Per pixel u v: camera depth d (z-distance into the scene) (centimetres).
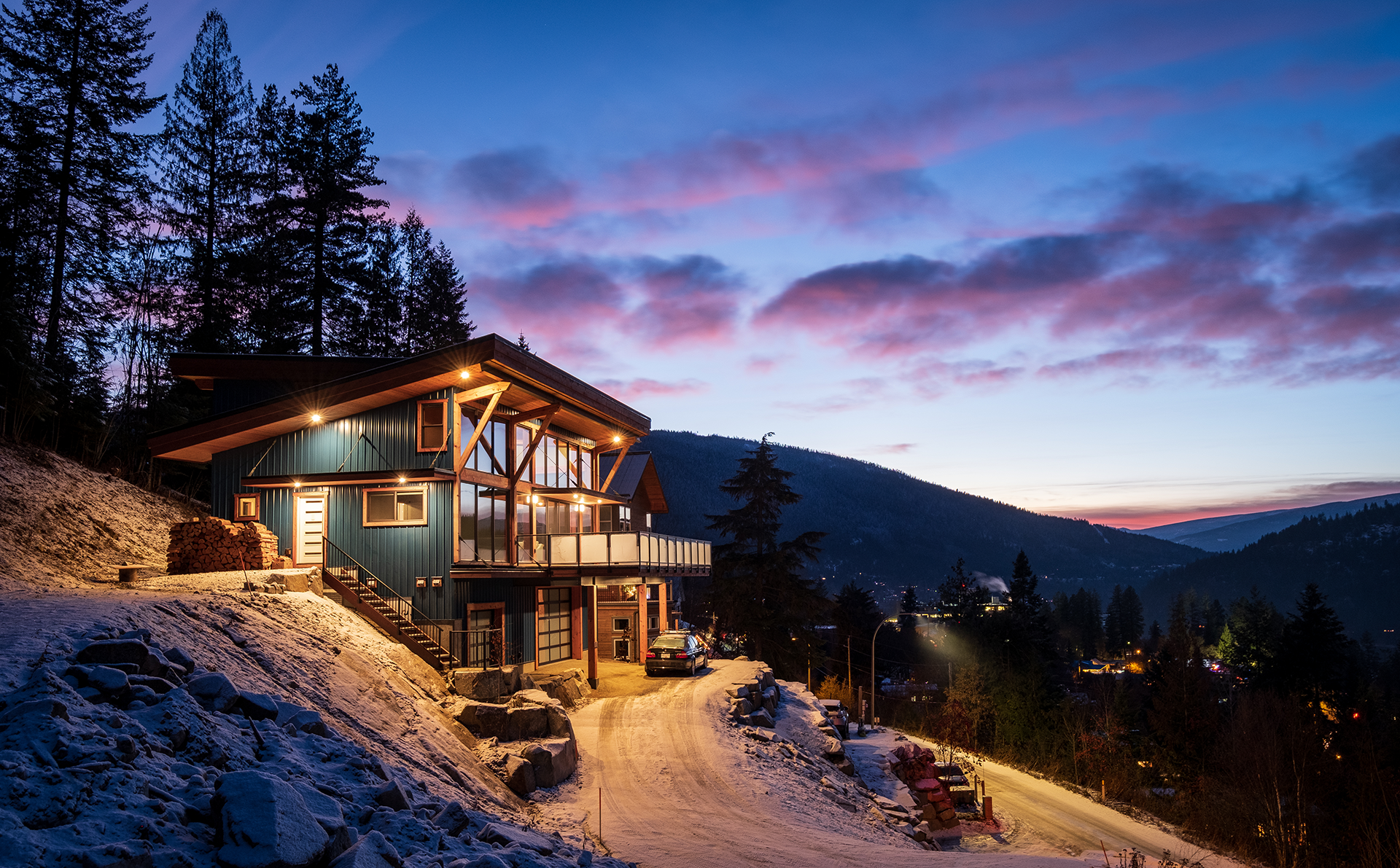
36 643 971
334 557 2436
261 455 2536
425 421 2427
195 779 715
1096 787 3919
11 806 563
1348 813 3516
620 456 3703
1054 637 9044
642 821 1511
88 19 3666
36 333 3253
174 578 2097
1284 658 7675
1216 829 3428
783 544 5738
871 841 1681
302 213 4547
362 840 661
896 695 8212
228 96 4550
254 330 4450
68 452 3284
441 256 6644
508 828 1048
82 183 3666
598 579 2698
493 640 2512
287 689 1312
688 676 2947
